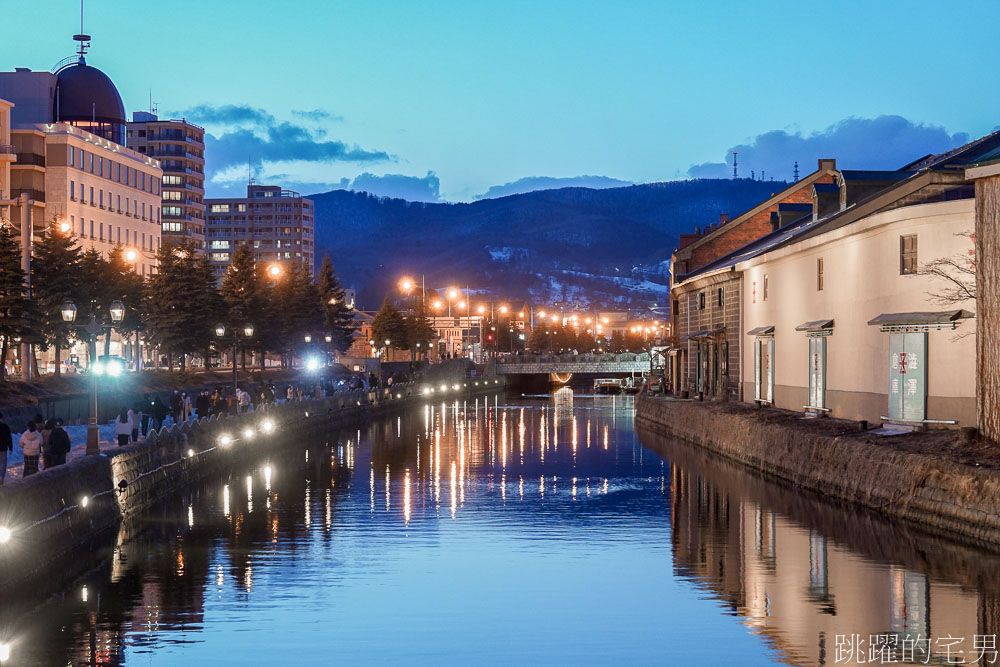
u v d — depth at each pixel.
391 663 17.58
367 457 53.62
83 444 39.47
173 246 87.31
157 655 18.20
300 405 64.62
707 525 30.88
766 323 55.44
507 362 160.00
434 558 26.41
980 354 30.59
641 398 81.00
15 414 55.19
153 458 37.09
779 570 24.14
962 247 35.09
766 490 37.91
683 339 76.31
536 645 18.55
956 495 27.27
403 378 114.25
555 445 60.25
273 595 22.47
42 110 136.38
